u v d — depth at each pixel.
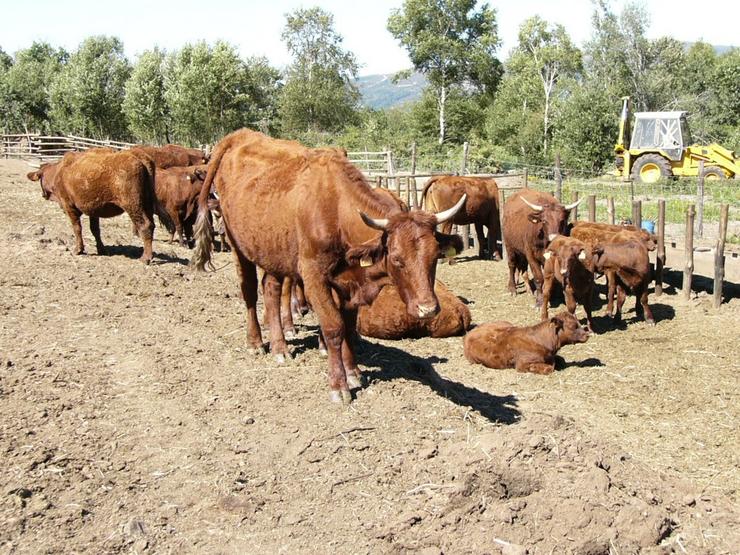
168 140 40.41
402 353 6.45
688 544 3.74
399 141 40.03
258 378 5.34
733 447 4.95
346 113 45.06
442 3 38.94
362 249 4.37
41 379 5.11
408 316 7.04
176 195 11.12
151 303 7.35
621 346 7.06
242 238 5.47
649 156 22.30
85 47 41.09
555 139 31.11
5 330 6.13
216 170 6.09
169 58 38.88
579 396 5.82
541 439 4.14
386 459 4.21
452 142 40.12
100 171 8.89
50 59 50.94
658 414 5.48
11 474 3.92
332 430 4.50
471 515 3.71
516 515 3.69
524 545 3.54
